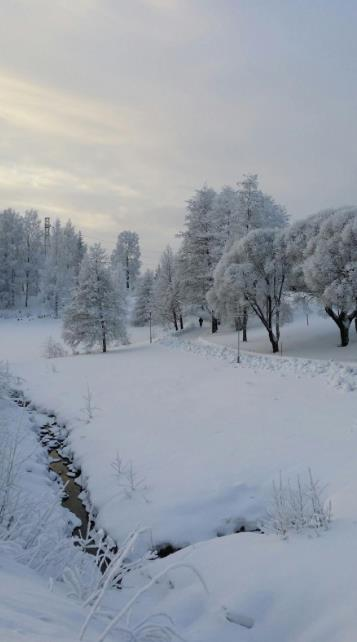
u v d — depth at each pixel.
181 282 44.44
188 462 10.98
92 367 28.36
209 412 15.20
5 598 2.77
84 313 39.50
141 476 10.49
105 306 40.06
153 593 5.18
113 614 3.19
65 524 8.38
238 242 31.50
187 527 8.27
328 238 25.09
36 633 2.15
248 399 16.22
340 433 11.45
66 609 3.05
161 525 8.38
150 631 2.89
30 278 80.50
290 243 28.28
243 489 9.32
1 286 74.19
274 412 14.21
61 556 4.93
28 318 68.75
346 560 4.25
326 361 20.55
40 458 12.37
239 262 31.25
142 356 32.34
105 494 9.95
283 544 5.06
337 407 13.82
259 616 3.89
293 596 3.98
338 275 24.72
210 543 6.02
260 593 4.14
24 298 79.94
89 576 4.79
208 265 42.94
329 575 4.09
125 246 104.25
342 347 26.59
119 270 88.31
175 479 10.12
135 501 9.38
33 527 5.39
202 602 4.42
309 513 5.68
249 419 13.84
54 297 71.75
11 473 6.59
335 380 16.67
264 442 11.66
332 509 6.20
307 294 31.55
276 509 5.91
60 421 16.70
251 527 8.23
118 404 17.73
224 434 12.74
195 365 25.67
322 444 10.90
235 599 4.12
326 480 8.69
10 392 21.61
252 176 41.19
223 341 35.97
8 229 79.62
